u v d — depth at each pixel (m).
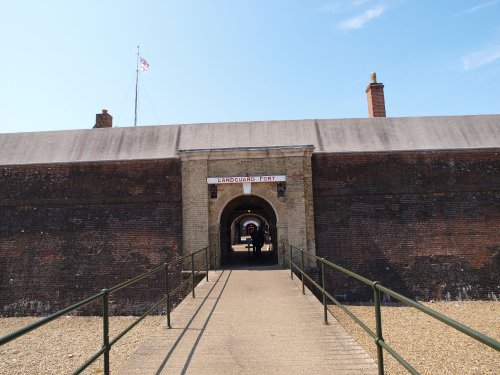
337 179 15.70
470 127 18.61
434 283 14.98
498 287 14.96
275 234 17.33
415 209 15.57
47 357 10.09
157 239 15.38
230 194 15.29
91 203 15.82
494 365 8.52
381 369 4.07
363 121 18.86
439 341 10.27
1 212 15.95
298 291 10.28
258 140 18.14
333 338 6.38
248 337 6.49
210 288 10.87
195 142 18.12
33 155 18.22
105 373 4.32
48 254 15.48
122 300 14.95
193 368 5.21
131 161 15.97
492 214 15.56
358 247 15.30
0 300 15.17
